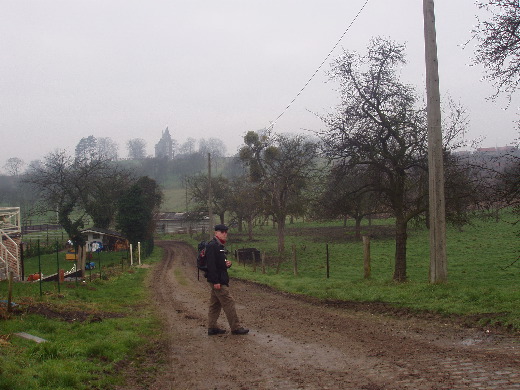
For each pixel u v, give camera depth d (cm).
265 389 591
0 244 2228
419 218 2009
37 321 1018
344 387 573
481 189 1505
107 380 635
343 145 1948
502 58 1290
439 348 732
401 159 1914
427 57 1350
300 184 4309
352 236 5531
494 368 602
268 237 6750
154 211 7381
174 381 656
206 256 947
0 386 523
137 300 1727
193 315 1291
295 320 1102
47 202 5003
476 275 2294
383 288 1454
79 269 2666
